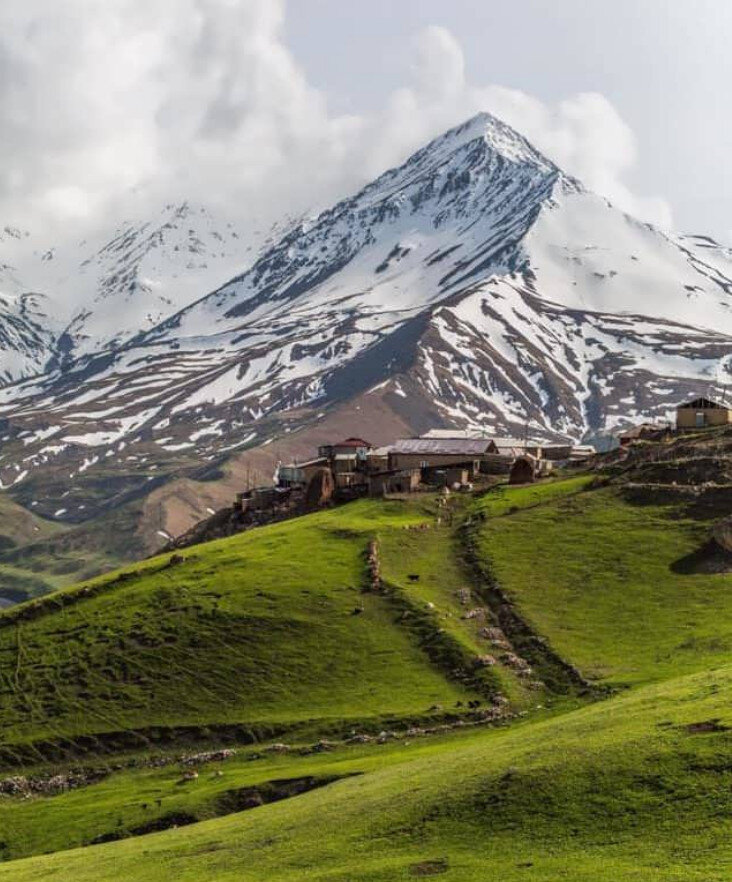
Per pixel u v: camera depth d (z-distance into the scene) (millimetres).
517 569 181000
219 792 125625
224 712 156750
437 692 150625
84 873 96688
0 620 193375
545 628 160750
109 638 179000
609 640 155125
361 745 139625
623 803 78750
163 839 105625
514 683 148250
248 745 148750
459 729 138375
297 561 195875
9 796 147625
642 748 85062
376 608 175375
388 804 90875
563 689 143750
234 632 173625
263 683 161125
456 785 89625
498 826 80812
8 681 173375
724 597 162250
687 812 75562
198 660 168875
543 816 80188
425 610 171500
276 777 126500
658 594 166875
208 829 104875
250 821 102375
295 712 153125
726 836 71312
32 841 127438
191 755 149375
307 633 170625
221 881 83062
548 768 86000
